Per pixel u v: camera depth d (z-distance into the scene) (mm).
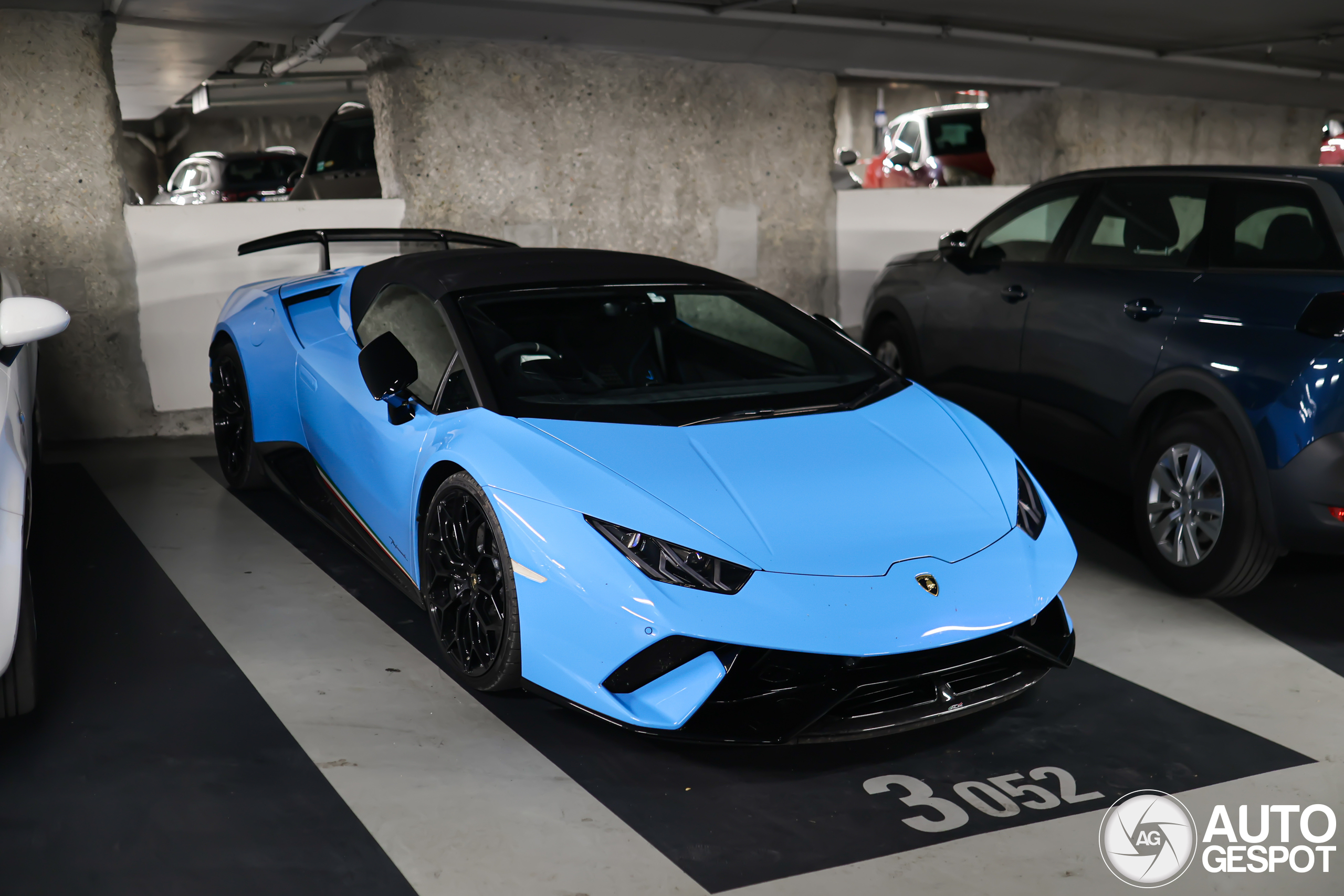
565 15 6016
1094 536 4629
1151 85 8602
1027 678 2896
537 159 6590
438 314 3479
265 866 2314
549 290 3602
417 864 2336
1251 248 3850
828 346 3744
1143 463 4078
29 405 3650
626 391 3283
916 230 7574
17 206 5523
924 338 5465
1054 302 4547
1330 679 3326
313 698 3082
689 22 6309
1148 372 4020
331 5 5691
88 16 5508
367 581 3965
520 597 2775
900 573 2650
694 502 2725
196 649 3385
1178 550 3941
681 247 7082
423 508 3227
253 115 25109
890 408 3385
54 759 2727
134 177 25344
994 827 2525
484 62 6367
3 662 2572
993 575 2738
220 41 8164
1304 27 7312
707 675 2537
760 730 2590
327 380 3834
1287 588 4074
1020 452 4895
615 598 2594
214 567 4070
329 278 4422
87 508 4746
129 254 5777
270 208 6012
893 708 2703
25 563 2781
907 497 2895
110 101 5641
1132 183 4457
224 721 2943
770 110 7191
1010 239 5074
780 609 2531
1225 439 3707
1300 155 9633
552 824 2504
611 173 6797
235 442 4793
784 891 2271
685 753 2844
